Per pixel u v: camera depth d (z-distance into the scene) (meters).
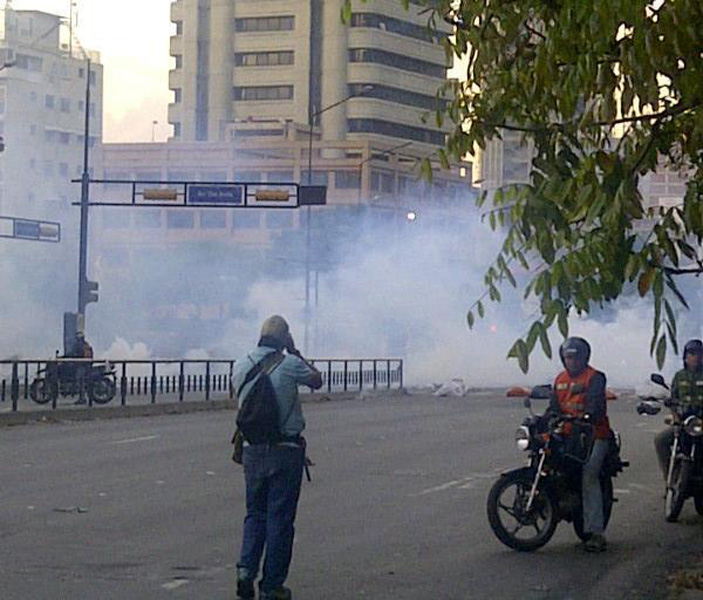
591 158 7.33
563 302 7.07
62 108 100.56
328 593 10.26
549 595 10.37
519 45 8.29
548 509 12.37
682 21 6.70
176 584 10.45
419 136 101.56
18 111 96.50
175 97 103.81
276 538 9.45
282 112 100.12
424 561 11.74
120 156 92.56
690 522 14.57
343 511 14.92
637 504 16.11
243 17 101.12
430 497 16.23
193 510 14.58
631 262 7.07
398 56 99.56
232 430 26.84
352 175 86.75
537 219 7.69
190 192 40.66
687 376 14.23
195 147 90.75
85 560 11.43
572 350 12.30
